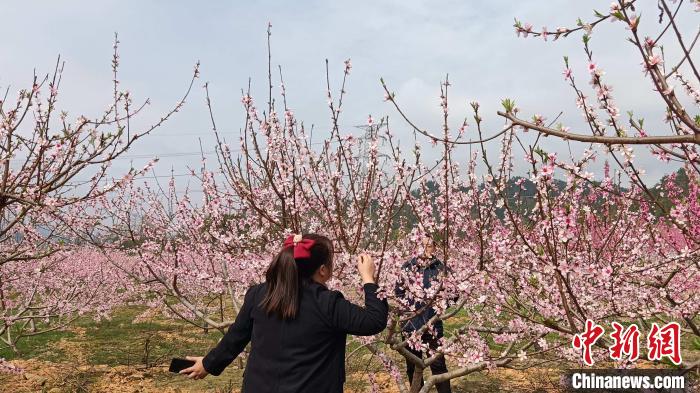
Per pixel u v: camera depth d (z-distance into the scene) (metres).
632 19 1.57
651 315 3.71
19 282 8.81
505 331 4.00
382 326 2.31
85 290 9.73
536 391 6.09
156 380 7.30
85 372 7.67
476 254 4.20
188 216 4.89
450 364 7.29
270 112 3.93
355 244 3.61
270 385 2.15
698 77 1.43
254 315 2.35
